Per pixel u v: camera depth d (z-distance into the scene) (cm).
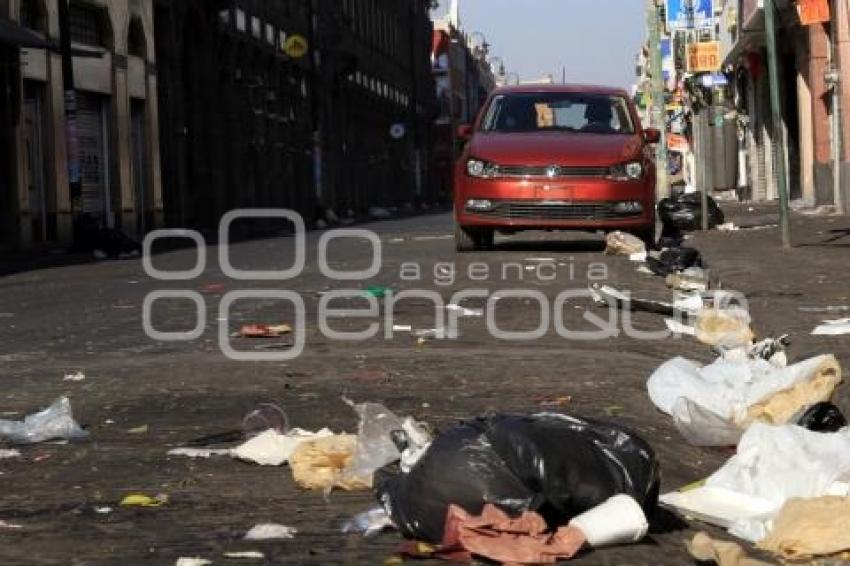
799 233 1920
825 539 355
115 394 684
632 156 1562
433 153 10506
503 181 1556
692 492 414
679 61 6462
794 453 414
